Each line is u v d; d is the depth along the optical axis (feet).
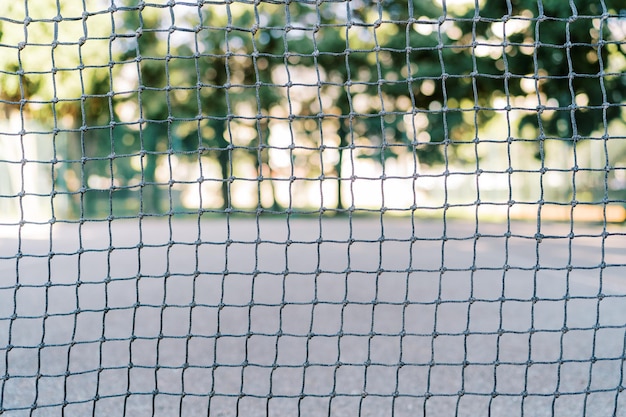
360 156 66.59
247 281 23.80
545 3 29.86
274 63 62.18
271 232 44.29
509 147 7.96
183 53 60.39
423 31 53.52
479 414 10.60
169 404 11.18
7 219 49.14
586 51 36.35
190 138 67.72
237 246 36.78
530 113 42.80
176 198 67.97
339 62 59.31
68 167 57.21
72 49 35.94
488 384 12.09
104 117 60.03
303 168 69.26
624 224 42.39
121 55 56.65
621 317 17.01
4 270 27.22
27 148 49.80
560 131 42.65
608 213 47.93
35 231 45.11
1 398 8.09
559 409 10.71
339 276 24.80
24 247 34.53
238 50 61.31
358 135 65.41
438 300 8.11
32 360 13.70
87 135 60.95
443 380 12.39
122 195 65.00
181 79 61.36
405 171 66.95
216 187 72.28
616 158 46.52
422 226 47.93
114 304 19.69
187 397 11.53
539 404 10.97
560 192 50.57
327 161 67.62
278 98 63.31
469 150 64.18
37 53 34.24
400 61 54.85
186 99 63.31
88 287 22.76
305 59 59.26
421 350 14.42
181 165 68.23
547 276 23.79
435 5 52.80
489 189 62.28
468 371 12.84
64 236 41.52
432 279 23.97
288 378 12.64
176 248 35.78
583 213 49.52
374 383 12.30
